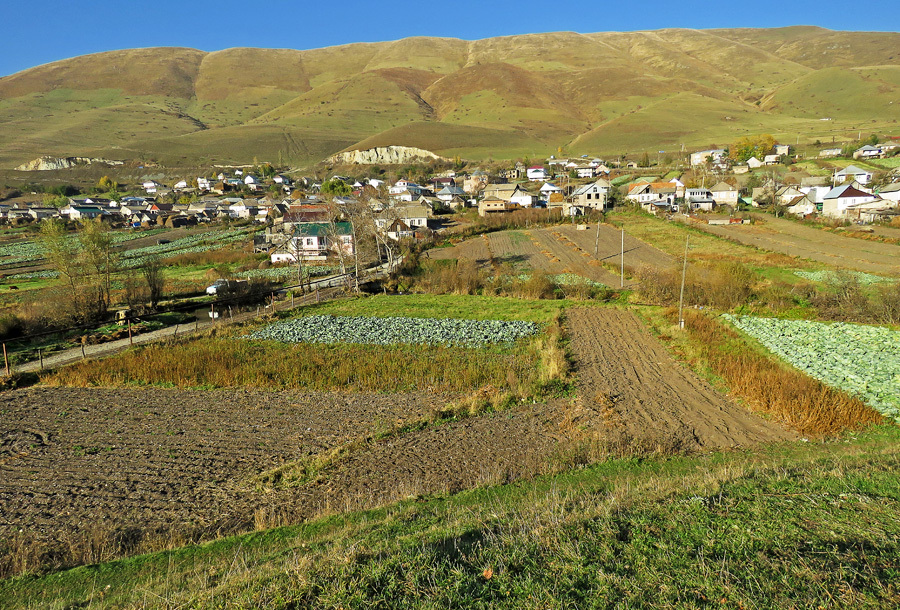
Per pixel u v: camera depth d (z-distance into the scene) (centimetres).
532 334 2778
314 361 2311
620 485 1159
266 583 690
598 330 2856
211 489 1315
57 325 3033
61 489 1327
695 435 1565
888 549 669
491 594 613
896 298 2827
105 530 1141
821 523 748
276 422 1730
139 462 1464
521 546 720
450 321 3080
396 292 4053
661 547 695
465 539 784
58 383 2122
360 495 1245
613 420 1677
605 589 608
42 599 854
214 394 2002
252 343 2638
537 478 1271
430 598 609
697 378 2100
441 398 1938
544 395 1927
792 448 1438
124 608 753
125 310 3397
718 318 3027
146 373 2172
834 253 4678
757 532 727
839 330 2670
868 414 1619
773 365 2128
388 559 706
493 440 1551
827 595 572
